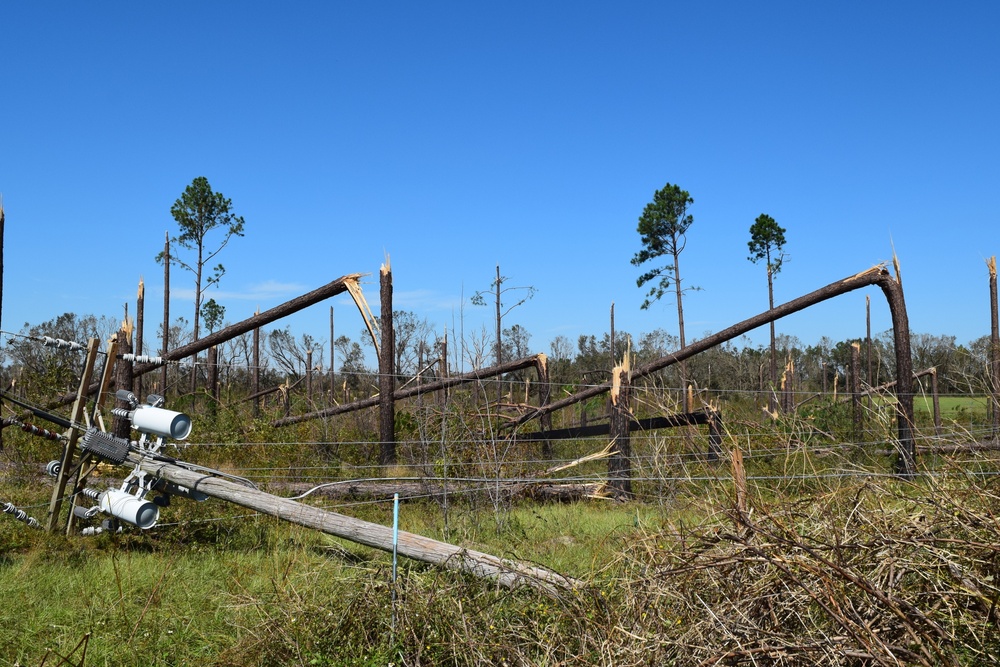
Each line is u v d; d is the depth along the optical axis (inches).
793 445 271.3
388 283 465.7
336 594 185.0
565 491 395.5
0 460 424.2
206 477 280.7
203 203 1161.4
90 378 292.7
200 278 1176.8
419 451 419.8
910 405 378.3
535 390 741.9
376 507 361.7
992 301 587.2
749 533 162.6
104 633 187.5
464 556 199.6
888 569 148.8
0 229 498.0
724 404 402.9
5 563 250.2
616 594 174.4
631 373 428.5
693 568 157.1
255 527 298.5
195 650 180.4
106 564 249.1
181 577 235.0
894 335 406.3
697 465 285.1
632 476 388.2
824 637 138.1
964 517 154.1
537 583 184.9
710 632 144.3
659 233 1165.7
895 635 137.1
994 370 239.3
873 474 179.2
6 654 174.4
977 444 190.2
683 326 1151.0
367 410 573.6
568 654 152.4
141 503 269.6
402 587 183.3
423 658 161.5
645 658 143.9
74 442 288.2
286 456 461.1
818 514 172.2
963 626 139.2
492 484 344.2
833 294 425.7
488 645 159.9
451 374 405.1
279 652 168.1
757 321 440.5
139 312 733.9
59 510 286.5
